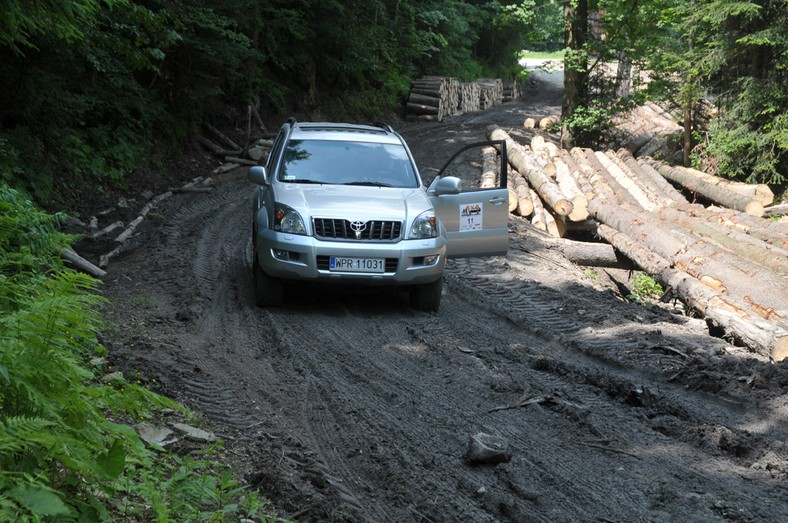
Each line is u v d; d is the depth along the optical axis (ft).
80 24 35.14
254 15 72.64
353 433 16.60
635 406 18.93
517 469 14.89
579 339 24.85
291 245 26.73
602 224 50.55
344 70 99.76
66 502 9.37
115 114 54.44
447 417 17.80
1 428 7.95
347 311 28.07
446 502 13.48
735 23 69.56
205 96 62.49
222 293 29.45
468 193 30.50
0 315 11.66
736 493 14.15
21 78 40.68
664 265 38.04
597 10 88.84
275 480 13.42
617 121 94.94
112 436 10.91
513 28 171.12
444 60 148.66
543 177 60.08
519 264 38.93
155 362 19.81
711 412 18.69
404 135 101.96
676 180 68.69
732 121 71.15
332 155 30.71
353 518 12.52
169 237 39.99
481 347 24.03
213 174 61.62
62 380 9.39
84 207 44.52
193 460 13.88
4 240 17.02
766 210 58.49
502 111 141.49
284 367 21.16
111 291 28.37
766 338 25.26
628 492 14.10
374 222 27.17
